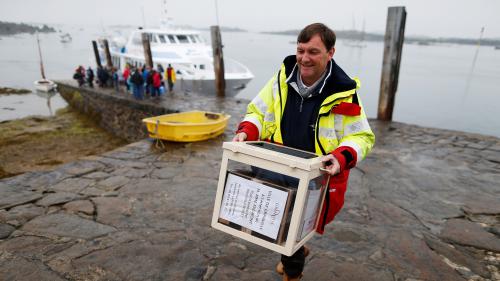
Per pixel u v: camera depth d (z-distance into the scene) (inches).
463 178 197.0
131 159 215.2
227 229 71.0
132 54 813.2
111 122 591.8
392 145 260.8
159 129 253.1
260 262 110.9
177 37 773.9
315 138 72.1
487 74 2696.9
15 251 111.9
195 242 121.6
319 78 69.9
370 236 130.8
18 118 692.1
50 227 127.9
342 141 70.6
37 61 2338.8
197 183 178.5
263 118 81.8
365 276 105.9
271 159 63.3
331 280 103.3
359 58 4060.0
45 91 964.6
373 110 1150.3
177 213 144.3
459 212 154.4
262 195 66.2
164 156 224.1
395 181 190.2
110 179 179.8
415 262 114.8
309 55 65.9
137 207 148.4
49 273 101.5
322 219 75.5
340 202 75.8
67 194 158.4
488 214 153.2
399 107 1208.8
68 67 2006.6
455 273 109.5
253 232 67.7
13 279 98.3
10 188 162.2
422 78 2206.0
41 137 564.1
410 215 150.1
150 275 102.6
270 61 2851.9
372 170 206.8
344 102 67.6
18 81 1384.1
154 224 134.0
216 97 524.7
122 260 109.3
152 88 531.8
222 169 71.2
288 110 75.1
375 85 1692.9
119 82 703.1
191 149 242.7
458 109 1200.2
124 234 125.3
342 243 125.0
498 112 1168.8
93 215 139.3
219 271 105.5
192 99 504.7
